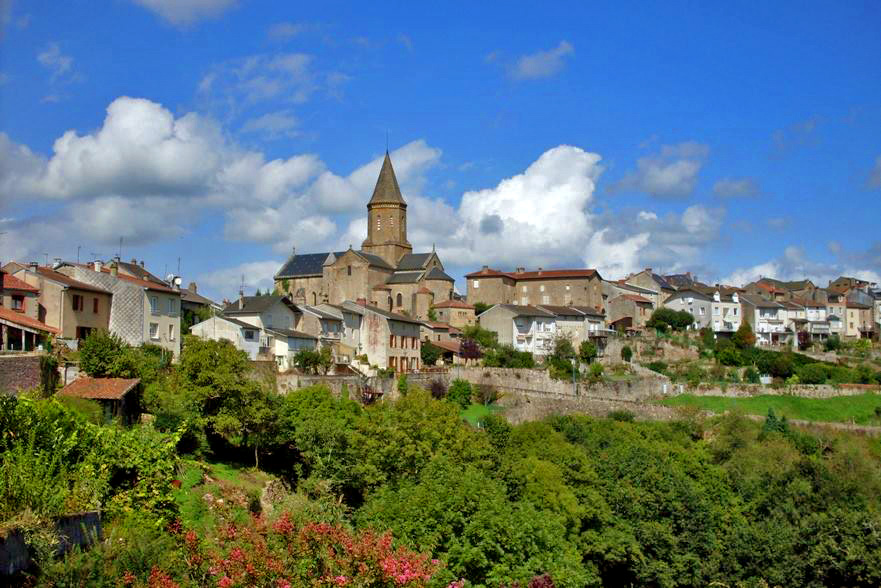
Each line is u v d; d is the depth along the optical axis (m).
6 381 43.41
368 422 53.78
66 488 24.73
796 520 59.66
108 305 68.69
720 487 65.56
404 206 149.88
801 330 149.75
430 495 38.78
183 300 99.19
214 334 81.31
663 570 54.16
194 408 48.47
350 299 135.25
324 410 56.62
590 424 77.50
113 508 26.19
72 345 59.66
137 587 20.59
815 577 55.44
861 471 67.38
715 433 82.31
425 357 107.75
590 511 53.59
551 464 56.03
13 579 19.98
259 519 25.98
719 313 147.62
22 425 26.84
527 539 38.47
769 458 71.88
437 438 53.81
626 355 118.81
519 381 98.50
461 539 37.28
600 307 144.25
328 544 23.17
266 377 69.81
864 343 140.88
